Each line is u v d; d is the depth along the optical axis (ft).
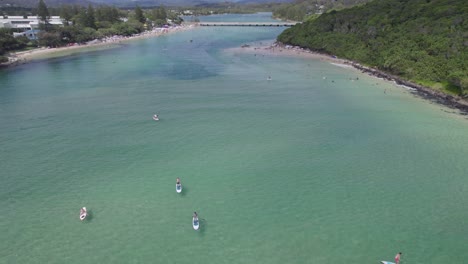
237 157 192.13
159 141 210.79
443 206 150.82
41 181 168.45
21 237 132.67
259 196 158.20
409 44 384.68
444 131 224.53
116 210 148.05
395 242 131.13
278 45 602.44
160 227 138.72
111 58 487.20
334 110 264.52
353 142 209.56
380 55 407.23
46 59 479.41
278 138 215.51
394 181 169.17
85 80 355.77
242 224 140.67
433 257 124.36
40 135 219.00
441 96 294.87
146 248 128.16
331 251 127.03
